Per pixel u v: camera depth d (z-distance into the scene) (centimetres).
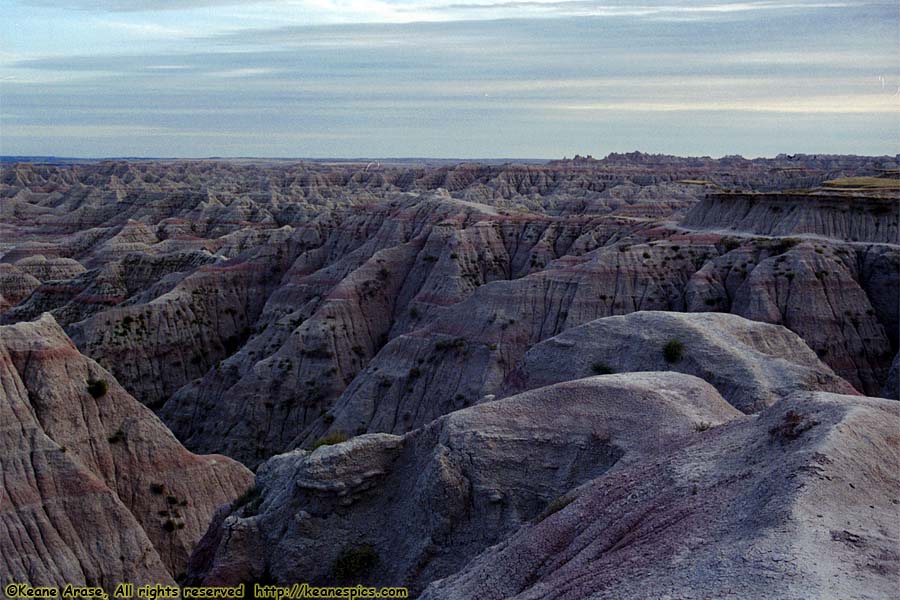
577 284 9700
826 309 8850
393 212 14150
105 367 11944
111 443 6112
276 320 12381
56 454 5403
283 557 4459
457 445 4384
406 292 12112
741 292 9212
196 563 5181
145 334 12500
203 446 10244
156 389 12169
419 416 8938
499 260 12306
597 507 3316
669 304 9550
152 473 6169
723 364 5712
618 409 4391
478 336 9362
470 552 4119
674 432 4075
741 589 2177
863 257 9438
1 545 4919
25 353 5981
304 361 10750
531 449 4353
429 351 9469
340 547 4459
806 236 10000
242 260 14638
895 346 8856
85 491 5319
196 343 12875
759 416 3500
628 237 11281
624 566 2656
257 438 10150
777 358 5894
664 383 4669
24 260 17375
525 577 3181
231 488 6494
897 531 2441
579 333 6544
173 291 13388
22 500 5131
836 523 2445
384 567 4356
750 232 10712
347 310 11456
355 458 4631
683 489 3075
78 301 14612
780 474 2745
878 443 2912
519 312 9550
